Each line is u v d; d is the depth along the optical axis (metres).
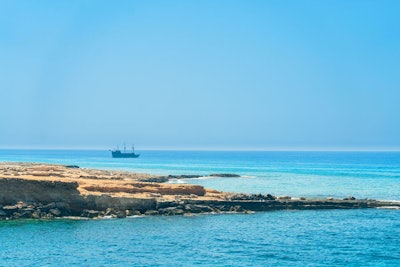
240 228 171.50
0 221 167.62
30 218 172.25
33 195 176.88
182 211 190.88
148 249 140.62
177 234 158.88
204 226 172.25
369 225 181.75
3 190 173.62
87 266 124.06
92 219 175.38
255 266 127.19
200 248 143.38
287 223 183.00
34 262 126.38
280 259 134.00
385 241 156.38
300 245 149.88
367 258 136.38
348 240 157.12
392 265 129.75
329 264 130.25
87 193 182.75
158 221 176.88
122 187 199.38
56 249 138.12
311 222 186.00
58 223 167.88
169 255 135.38
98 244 144.38
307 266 127.94
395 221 190.12
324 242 154.25
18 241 145.38
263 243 151.25
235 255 137.12
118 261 128.75
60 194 178.62
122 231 160.12
